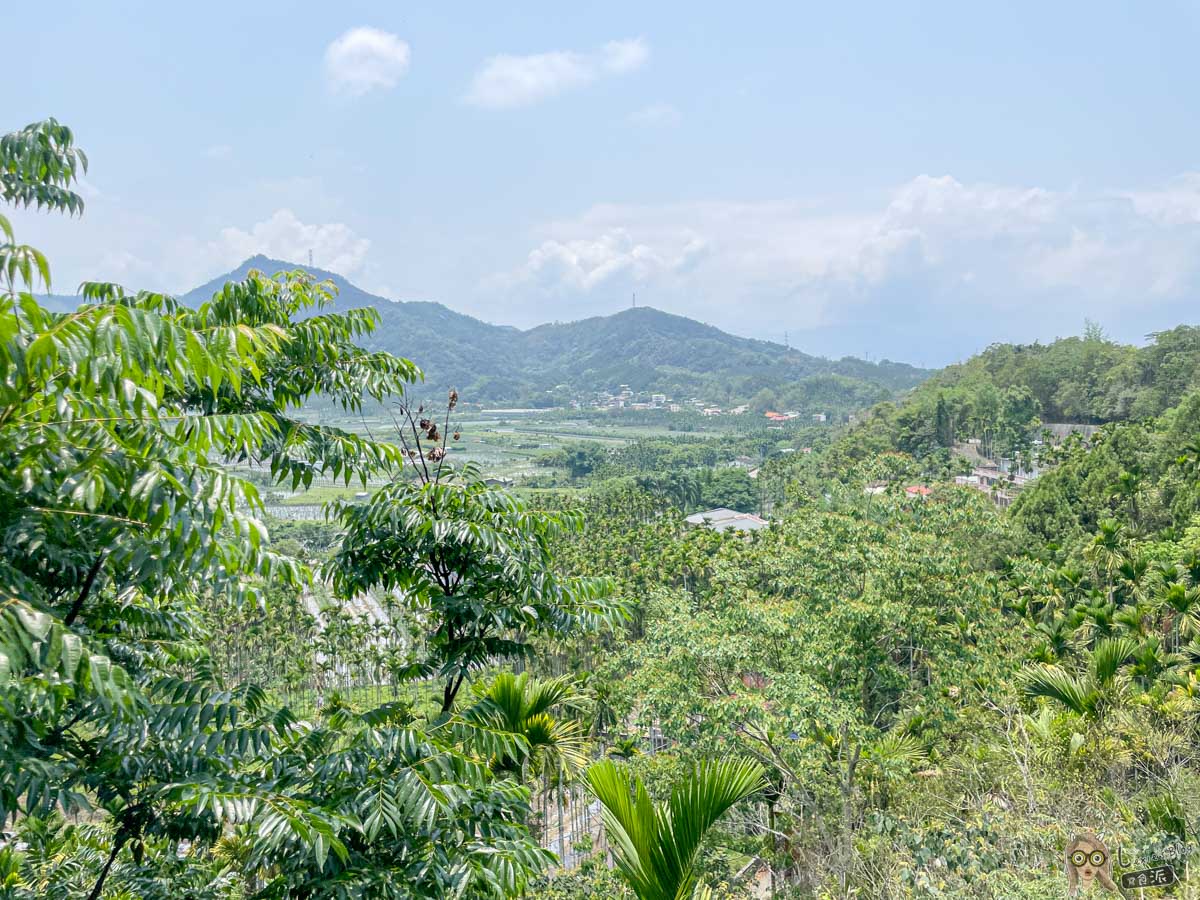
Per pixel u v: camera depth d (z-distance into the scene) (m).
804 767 15.53
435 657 7.64
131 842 6.22
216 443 4.72
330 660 68.56
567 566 70.56
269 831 4.48
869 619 17.92
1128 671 23.22
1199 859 7.38
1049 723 15.82
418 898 5.34
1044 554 51.31
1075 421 143.62
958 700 18.25
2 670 3.21
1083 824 9.51
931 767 16.20
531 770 11.08
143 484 3.99
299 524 104.88
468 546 7.02
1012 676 17.75
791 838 14.84
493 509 7.22
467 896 5.88
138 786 5.24
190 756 5.27
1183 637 33.03
